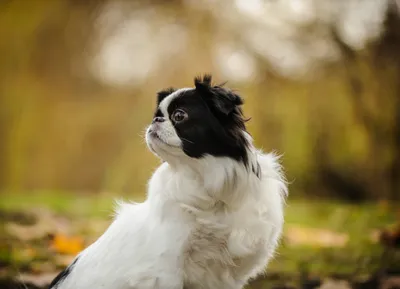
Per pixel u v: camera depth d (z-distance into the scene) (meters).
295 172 12.40
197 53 13.41
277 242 4.00
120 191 13.81
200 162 3.68
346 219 8.44
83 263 3.89
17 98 15.73
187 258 3.69
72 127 16.03
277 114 12.46
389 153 11.68
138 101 14.87
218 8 12.99
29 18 15.26
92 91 16.36
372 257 6.04
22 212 8.19
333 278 5.45
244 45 12.66
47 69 15.86
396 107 11.27
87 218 8.34
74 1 15.22
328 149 12.32
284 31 12.02
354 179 12.17
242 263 3.79
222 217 3.69
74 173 16.06
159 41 14.17
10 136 15.86
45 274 5.39
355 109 11.77
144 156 13.85
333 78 12.06
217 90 3.76
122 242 3.75
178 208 3.69
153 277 3.58
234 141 3.68
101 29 15.38
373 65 11.22
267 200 3.79
